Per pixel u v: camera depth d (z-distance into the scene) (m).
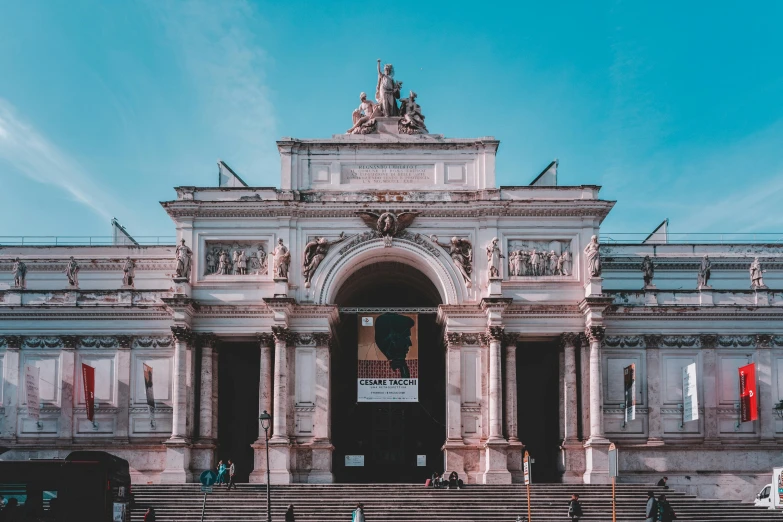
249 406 65.56
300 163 63.50
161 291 62.69
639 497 53.25
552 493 53.81
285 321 59.78
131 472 60.12
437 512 50.81
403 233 62.22
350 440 67.25
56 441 60.97
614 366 61.56
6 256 75.50
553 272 61.69
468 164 63.41
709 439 60.78
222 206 61.91
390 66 65.38
